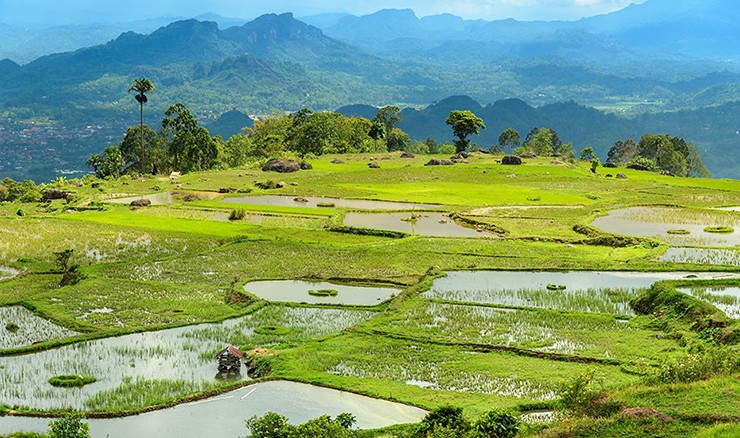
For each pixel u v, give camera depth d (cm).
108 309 5297
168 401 3597
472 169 15388
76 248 7325
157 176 15700
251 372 4094
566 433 2788
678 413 2805
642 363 3941
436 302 5416
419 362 4175
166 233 8038
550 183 13462
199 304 5416
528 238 8050
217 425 3362
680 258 6925
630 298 5519
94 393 3747
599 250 7444
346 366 4119
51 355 4338
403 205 10594
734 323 4416
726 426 2569
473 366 4081
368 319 5034
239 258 6944
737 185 13750
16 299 5544
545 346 4416
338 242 7844
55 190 12194
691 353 4000
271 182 12625
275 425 2992
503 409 3216
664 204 10494
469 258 6956
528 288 5881
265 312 5259
